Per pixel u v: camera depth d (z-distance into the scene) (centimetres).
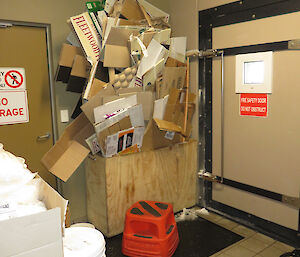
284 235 243
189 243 243
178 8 302
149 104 250
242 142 264
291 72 222
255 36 240
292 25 216
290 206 236
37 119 250
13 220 89
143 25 251
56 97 257
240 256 223
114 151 241
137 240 222
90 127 245
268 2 228
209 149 296
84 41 233
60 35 253
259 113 247
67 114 264
